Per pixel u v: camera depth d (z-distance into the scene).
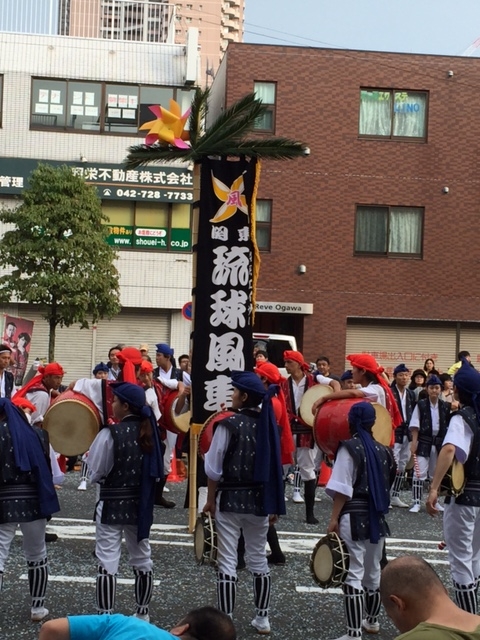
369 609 7.04
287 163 27.45
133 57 27.84
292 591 8.23
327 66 27.52
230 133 10.45
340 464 6.65
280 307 27.34
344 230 27.62
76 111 27.48
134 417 6.89
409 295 27.86
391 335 28.05
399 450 13.74
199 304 10.39
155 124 10.66
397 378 14.21
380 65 27.72
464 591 6.90
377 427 10.21
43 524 7.00
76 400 8.27
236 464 6.81
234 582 6.85
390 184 27.81
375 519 6.62
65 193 22.98
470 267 28.06
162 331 27.66
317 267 27.56
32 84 27.38
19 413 6.91
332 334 27.56
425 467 13.24
